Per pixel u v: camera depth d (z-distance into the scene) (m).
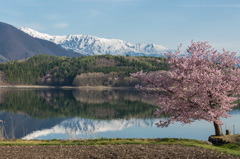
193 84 23.36
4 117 67.75
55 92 178.62
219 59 24.62
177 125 49.34
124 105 98.56
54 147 18.86
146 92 25.12
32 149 17.92
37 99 121.81
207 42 24.95
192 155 16.31
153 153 16.83
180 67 23.39
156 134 43.31
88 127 53.56
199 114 22.75
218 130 24.02
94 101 115.12
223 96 22.72
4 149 17.69
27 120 63.88
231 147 20.25
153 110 83.25
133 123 58.06
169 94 24.58
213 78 21.98
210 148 18.72
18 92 172.88
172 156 16.02
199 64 24.23
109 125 55.97
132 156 16.05
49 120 64.38
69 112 80.19
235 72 23.30
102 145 19.86
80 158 15.58
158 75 24.64
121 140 22.34
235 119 53.88
